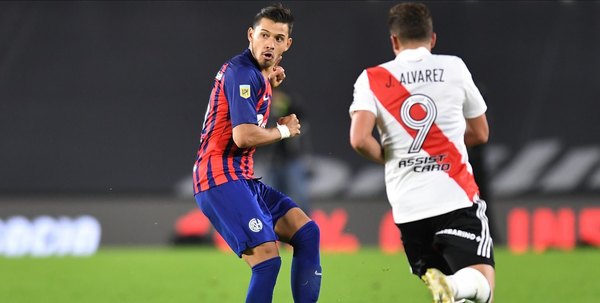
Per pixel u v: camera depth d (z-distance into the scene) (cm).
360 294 2827
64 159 4634
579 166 4531
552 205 4531
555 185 4538
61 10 4628
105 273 3491
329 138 4584
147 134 4641
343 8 4588
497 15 4559
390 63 1741
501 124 4556
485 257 1683
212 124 1919
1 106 4622
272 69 1970
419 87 1708
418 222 1716
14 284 3167
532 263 3719
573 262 3756
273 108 4228
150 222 4612
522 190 4544
